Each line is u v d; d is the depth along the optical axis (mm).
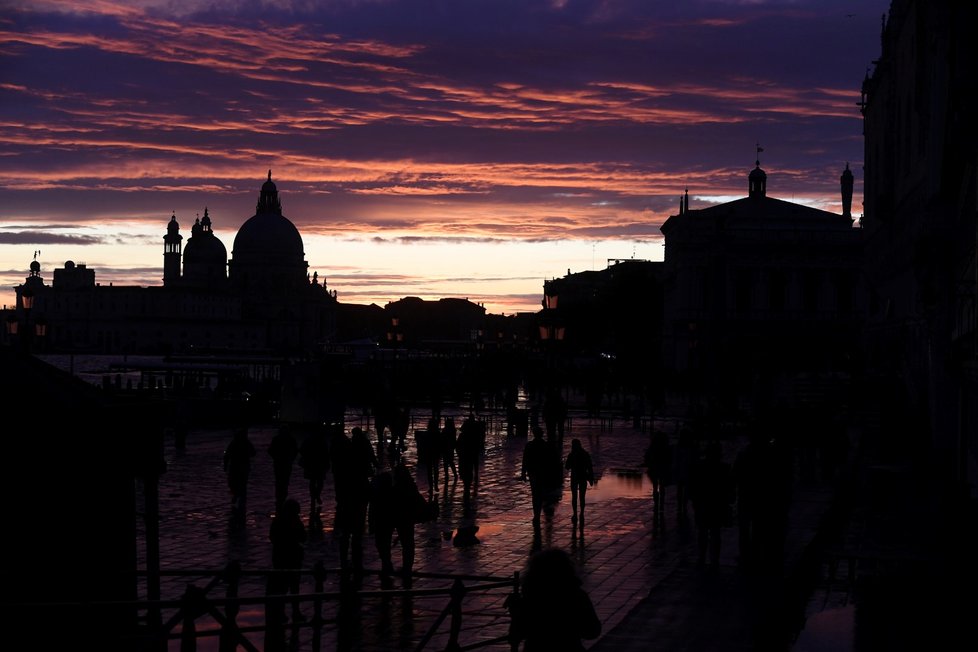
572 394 107688
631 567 23234
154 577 14836
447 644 16250
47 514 12922
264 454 48812
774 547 22219
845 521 28859
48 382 13484
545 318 62125
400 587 21344
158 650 13836
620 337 170250
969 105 23859
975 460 28922
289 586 18344
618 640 16516
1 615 12484
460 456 34375
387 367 123312
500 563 23734
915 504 30938
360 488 23422
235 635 12117
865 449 47375
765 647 16391
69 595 13070
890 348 64625
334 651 16750
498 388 93500
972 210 27391
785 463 22719
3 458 12758
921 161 47062
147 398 14727
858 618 18078
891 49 61906
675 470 30141
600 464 44812
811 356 123812
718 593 19922
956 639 16625
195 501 33094
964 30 23609
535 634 10203
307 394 63406
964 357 30531
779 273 138625
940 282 39438
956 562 21109
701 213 142000
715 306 115375
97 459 13352
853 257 137750
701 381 97188
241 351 137625
